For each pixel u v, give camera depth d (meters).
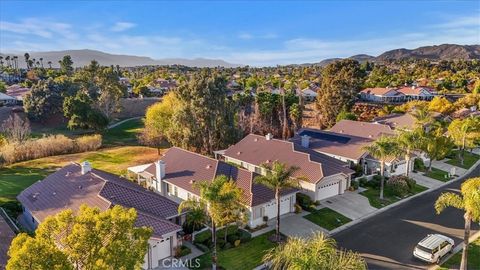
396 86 133.88
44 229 15.27
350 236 31.48
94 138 67.38
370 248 29.30
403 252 28.66
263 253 28.42
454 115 82.00
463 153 56.62
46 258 13.82
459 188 44.78
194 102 59.28
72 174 35.09
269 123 75.06
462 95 113.38
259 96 78.38
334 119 86.56
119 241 15.32
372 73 173.25
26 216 33.97
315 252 17.55
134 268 16.16
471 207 23.28
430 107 86.62
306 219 34.78
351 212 36.66
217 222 25.66
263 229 32.72
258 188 34.09
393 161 46.00
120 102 105.12
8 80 153.38
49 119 89.44
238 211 28.23
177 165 41.50
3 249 24.22
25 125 69.88
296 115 74.31
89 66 105.06
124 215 15.92
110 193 29.62
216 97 59.78
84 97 82.56
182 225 31.45
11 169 52.72
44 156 60.97
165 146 70.19
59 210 29.17
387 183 43.47
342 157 49.03
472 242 30.20
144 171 43.22
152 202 30.44
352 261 17.92
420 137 46.31
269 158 45.19
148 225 26.44
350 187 42.47
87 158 59.69
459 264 26.70
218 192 25.50
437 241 27.64
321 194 39.47
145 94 123.62
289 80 158.62
